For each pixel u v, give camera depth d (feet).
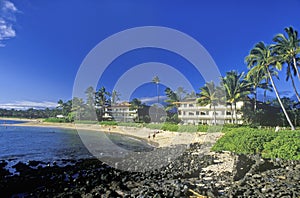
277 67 91.30
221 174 31.81
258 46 99.35
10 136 112.06
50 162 46.73
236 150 49.42
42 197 24.22
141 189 25.66
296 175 28.50
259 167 32.86
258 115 131.85
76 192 25.20
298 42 90.58
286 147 38.78
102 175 32.53
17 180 30.60
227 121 132.46
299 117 129.39
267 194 22.38
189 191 24.11
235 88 126.31
